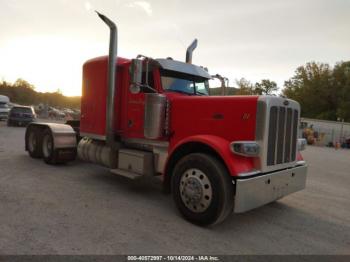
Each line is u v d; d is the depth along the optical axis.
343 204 5.89
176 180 4.52
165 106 5.12
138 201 5.23
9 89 83.69
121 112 5.99
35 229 3.77
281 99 4.41
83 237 3.63
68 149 7.73
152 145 5.45
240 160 4.10
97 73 6.30
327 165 12.12
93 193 5.56
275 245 3.80
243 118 4.26
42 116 46.22
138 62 5.01
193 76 5.86
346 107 48.75
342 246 3.88
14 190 5.38
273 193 4.35
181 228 4.13
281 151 4.48
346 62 54.53
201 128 4.70
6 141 12.36
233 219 4.68
